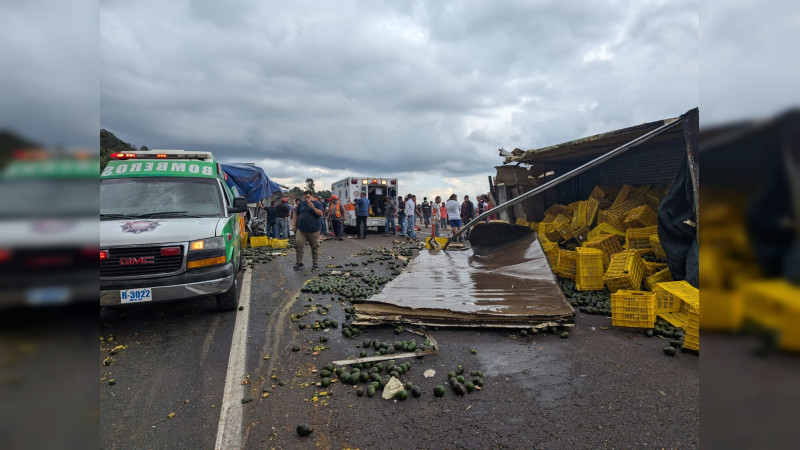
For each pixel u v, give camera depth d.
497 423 3.68
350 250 15.72
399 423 3.72
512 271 8.57
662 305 6.29
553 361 4.94
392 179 23.97
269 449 3.38
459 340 5.71
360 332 6.18
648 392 4.14
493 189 17.08
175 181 7.57
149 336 6.00
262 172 18.72
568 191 15.36
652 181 12.10
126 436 3.56
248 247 16.34
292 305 7.71
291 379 4.63
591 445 3.35
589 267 8.19
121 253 5.82
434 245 12.43
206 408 4.02
